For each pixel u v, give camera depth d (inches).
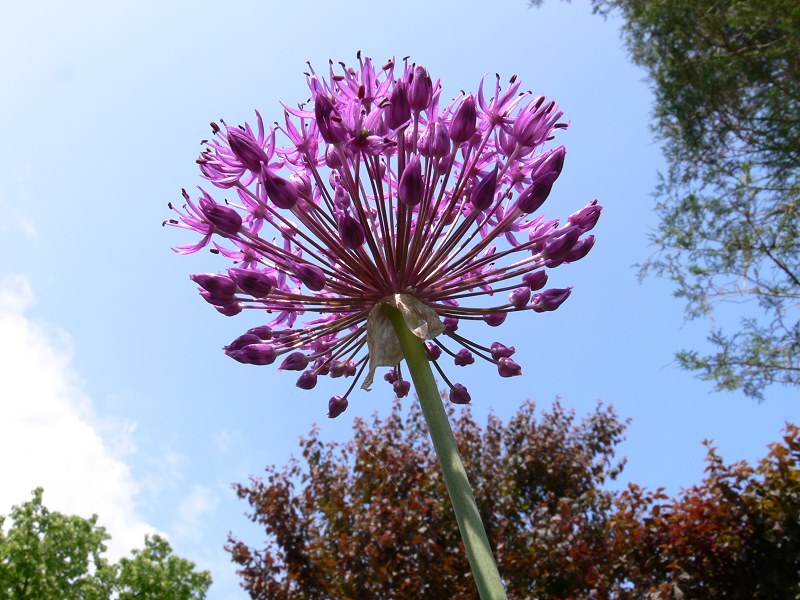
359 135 5.1
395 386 6.7
